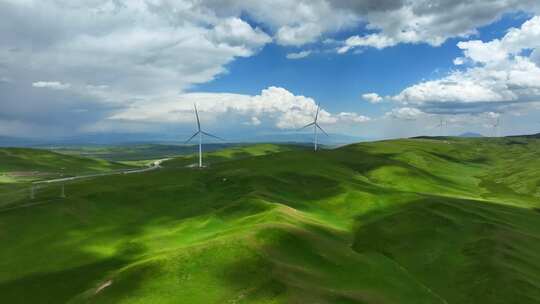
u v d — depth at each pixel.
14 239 97.81
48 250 91.75
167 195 137.25
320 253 74.50
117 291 62.53
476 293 70.19
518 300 67.19
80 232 102.69
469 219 107.00
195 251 68.38
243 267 64.50
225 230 89.62
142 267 66.69
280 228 77.12
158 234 100.00
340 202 126.19
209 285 61.16
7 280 77.25
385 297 63.75
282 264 66.25
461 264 81.31
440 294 70.25
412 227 100.94
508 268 76.81
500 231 97.44
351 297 59.19
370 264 76.81
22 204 127.56
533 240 95.25
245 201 110.12
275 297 57.12
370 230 100.12
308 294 57.97
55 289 72.38
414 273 78.12
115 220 113.00
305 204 123.50
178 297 58.84
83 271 80.00
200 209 121.81
